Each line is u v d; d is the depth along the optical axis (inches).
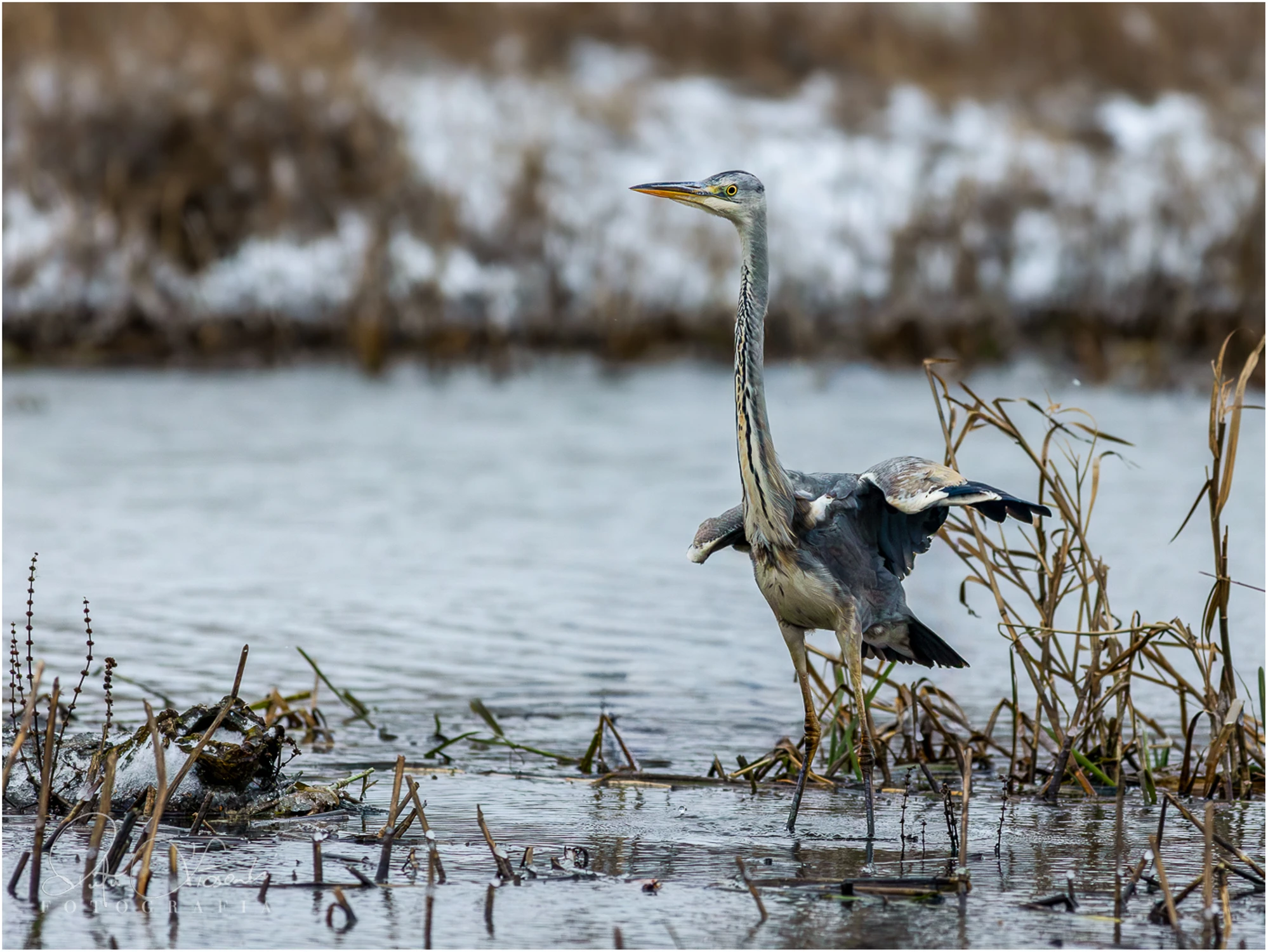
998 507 303.7
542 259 928.9
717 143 1044.5
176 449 693.3
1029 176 975.6
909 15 1282.0
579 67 1205.7
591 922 254.7
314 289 909.2
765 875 280.1
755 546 316.8
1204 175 984.3
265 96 962.7
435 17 1229.1
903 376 867.4
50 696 319.0
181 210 912.9
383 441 721.0
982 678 423.5
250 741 311.7
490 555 545.0
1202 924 255.3
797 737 378.3
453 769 348.5
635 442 727.1
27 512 584.1
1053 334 906.7
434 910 258.8
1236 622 460.8
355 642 444.8
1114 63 1214.3
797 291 908.6
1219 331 876.0
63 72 951.6
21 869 267.3
